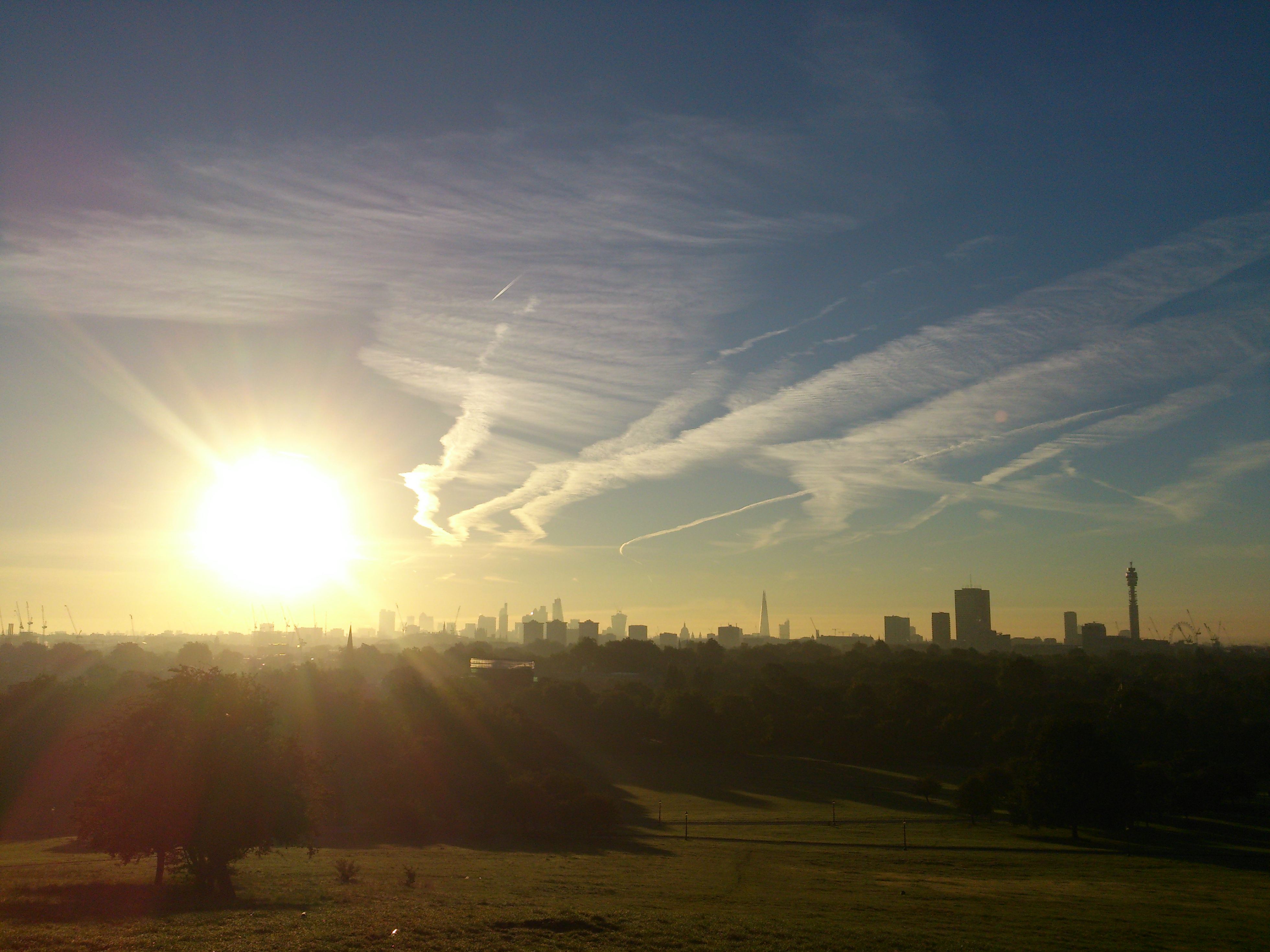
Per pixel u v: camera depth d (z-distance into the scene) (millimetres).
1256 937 37000
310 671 148250
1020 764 92562
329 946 22312
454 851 62031
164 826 33750
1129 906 46312
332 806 41562
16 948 21484
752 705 139375
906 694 138625
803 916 35344
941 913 39312
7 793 80750
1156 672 184875
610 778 113000
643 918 29547
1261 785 109062
